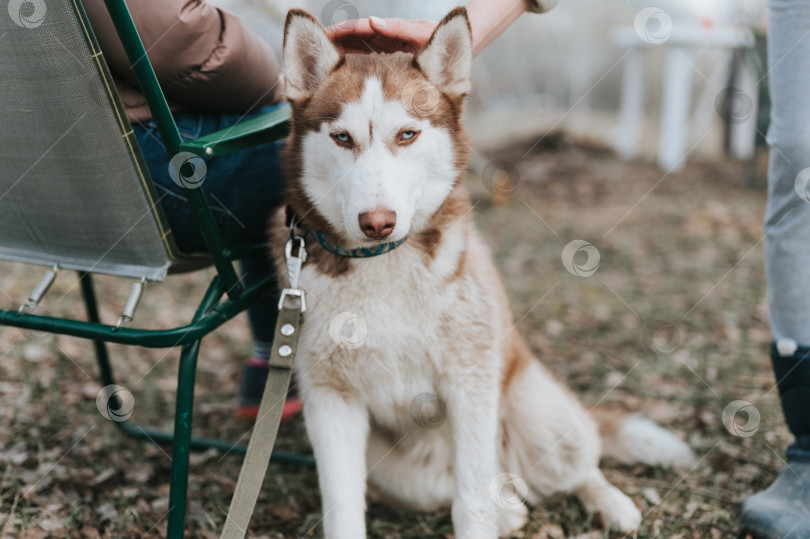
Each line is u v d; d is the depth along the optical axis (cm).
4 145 151
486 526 169
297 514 195
